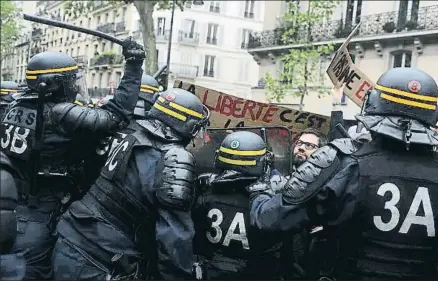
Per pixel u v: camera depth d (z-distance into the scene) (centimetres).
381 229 310
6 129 395
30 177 387
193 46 3581
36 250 384
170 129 359
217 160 374
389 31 1773
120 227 351
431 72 880
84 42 2784
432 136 314
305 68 1781
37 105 381
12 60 3206
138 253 357
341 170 315
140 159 349
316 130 505
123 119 384
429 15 1661
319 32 2072
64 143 384
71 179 398
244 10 3747
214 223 367
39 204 390
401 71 321
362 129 392
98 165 402
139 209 350
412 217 308
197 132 370
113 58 2770
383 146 317
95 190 359
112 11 2934
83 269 345
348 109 1395
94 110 377
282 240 358
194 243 377
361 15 1978
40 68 390
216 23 3647
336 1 1855
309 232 371
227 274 362
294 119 531
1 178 292
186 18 3550
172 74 3491
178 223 336
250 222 342
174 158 338
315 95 2011
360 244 320
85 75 452
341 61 506
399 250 310
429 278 322
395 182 310
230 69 3741
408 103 312
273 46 2403
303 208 321
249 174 360
